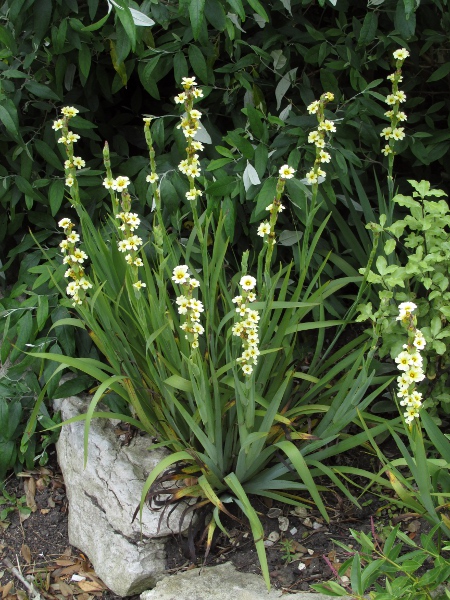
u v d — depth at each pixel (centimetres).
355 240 211
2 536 203
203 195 217
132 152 243
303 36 213
